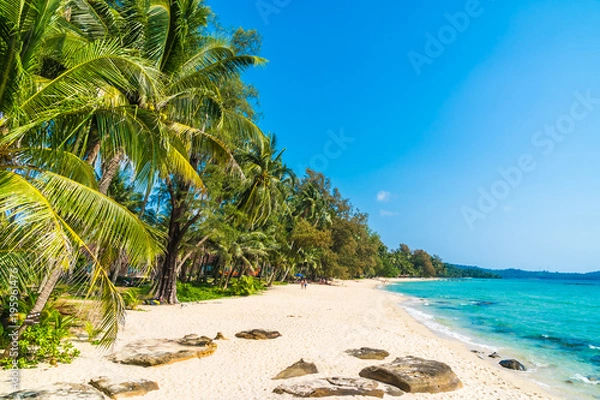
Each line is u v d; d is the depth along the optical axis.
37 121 5.11
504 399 7.93
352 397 6.90
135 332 11.88
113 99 7.14
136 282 28.83
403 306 31.92
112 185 25.56
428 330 18.89
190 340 10.53
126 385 6.68
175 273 21.61
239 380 7.84
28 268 5.33
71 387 6.18
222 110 10.98
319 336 13.13
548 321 24.84
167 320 14.70
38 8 5.06
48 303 9.75
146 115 6.51
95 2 9.48
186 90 9.67
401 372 8.09
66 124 5.88
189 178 9.43
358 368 9.12
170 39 10.32
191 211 21.70
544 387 9.86
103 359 8.50
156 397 6.64
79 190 5.43
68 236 4.89
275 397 6.80
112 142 6.11
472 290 68.75
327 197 61.91
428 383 7.79
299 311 20.89
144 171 6.62
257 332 12.28
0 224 4.64
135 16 9.45
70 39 7.89
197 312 17.98
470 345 15.57
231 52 11.48
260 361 9.41
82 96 5.61
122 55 5.73
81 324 10.64
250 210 24.52
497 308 33.66
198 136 11.38
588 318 27.14
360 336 13.59
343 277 59.94
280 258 42.97
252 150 24.52
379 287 67.12
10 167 5.23
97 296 5.93
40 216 4.38
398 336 14.45
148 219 28.31
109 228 5.59
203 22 10.95
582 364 12.90
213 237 24.19
